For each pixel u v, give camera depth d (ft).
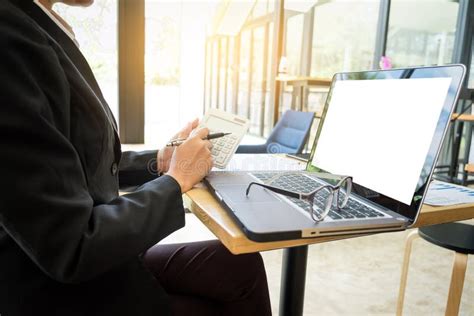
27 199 1.48
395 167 2.21
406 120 2.25
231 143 2.98
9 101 1.47
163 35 9.36
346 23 13.50
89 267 1.59
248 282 2.83
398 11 13.26
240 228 1.77
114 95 9.04
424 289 5.67
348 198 2.25
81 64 2.04
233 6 13.23
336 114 3.08
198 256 2.92
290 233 1.69
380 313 5.00
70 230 1.55
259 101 14.26
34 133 1.50
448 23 13.76
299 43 13.03
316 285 5.70
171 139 3.24
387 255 6.89
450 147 12.48
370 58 14.01
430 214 2.20
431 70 2.16
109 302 1.97
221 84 14.39
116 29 8.68
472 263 6.62
